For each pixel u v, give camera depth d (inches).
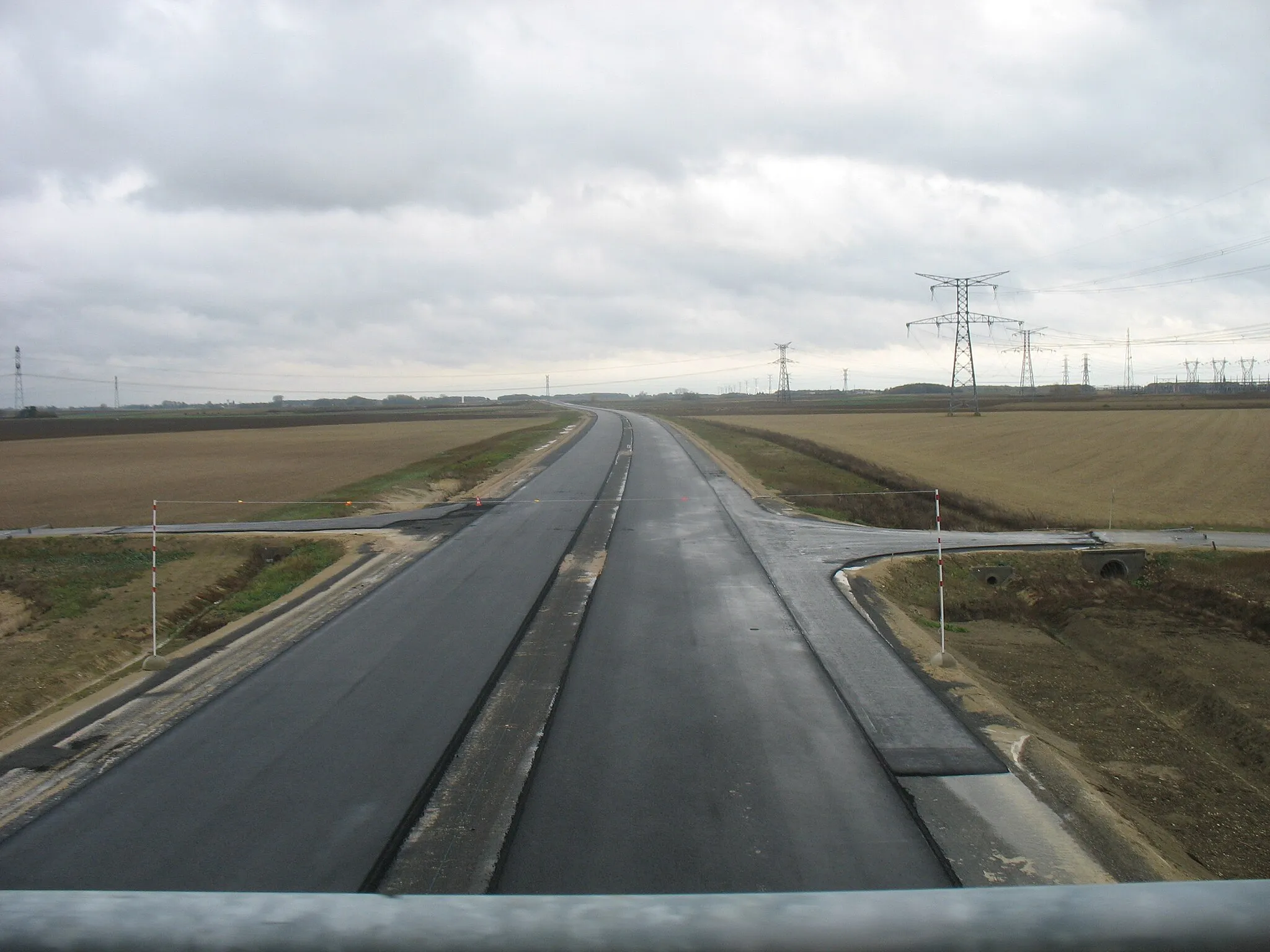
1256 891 47.9
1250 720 476.7
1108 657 606.2
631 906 48.3
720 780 318.0
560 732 363.3
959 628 654.5
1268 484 1336.1
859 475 1486.2
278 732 367.2
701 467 1494.8
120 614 657.6
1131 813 346.3
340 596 616.4
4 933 45.1
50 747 358.0
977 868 262.8
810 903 48.1
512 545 786.8
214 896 48.4
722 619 543.5
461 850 267.3
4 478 1566.2
